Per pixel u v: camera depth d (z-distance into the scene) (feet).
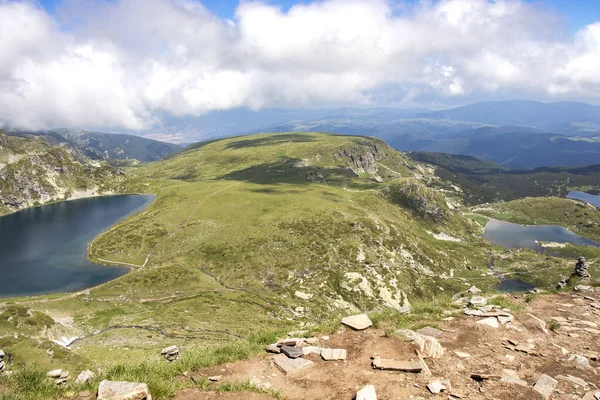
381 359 41.75
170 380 39.88
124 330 303.27
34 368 41.50
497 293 75.61
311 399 35.19
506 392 35.24
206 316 357.61
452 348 45.80
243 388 37.35
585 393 34.96
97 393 35.53
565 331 51.90
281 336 53.88
